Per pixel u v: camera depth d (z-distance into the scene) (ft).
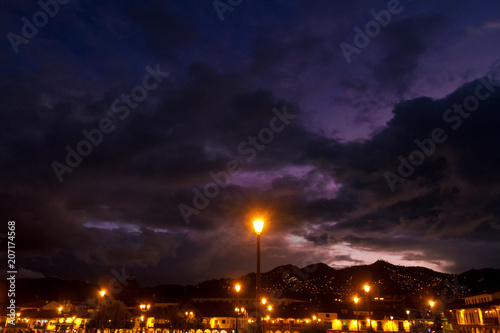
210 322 260.83
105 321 161.99
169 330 221.25
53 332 214.69
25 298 330.54
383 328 240.94
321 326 87.20
